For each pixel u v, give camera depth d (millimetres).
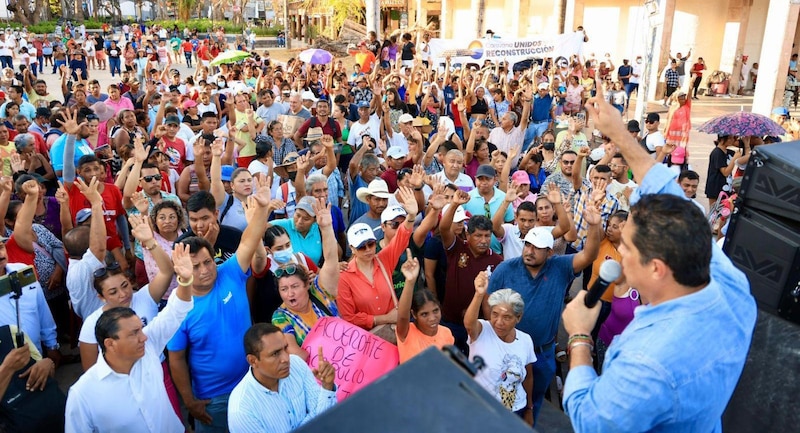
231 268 4402
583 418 1890
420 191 6711
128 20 64625
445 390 1493
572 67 18891
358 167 7887
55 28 49844
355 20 37906
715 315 1847
